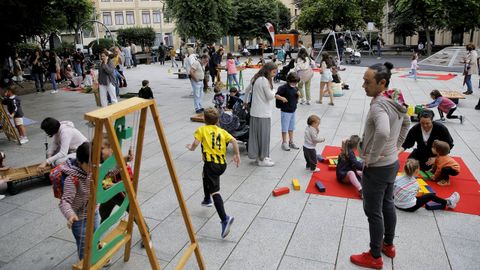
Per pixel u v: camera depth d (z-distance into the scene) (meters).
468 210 5.01
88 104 13.84
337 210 5.14
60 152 5.07
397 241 4.34
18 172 6.10
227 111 8.78
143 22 57.53
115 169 3.89
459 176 6.11
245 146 8.00
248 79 19.19
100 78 11.45
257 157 6.86
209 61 16.27
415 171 4.99
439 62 24.66
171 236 4.57
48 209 5.38
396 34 39.97
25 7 13.23
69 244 4.48
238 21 40.69
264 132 6.67
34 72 16.95
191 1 29.30
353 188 5.82
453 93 11.73
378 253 3.81
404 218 4.84
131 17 57.09
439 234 4.46
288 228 4.71
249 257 4.13
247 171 6.61
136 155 3.51
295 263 4.00
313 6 38.81
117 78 14.77
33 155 7.88
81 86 18.61
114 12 56.28
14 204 5.54
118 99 14.55
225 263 4.03
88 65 25.25
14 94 8.68
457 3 29.58
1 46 15.05
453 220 4.77
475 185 5.76
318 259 4.06
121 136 3.19
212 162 4.57
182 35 30.92
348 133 8.91
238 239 4.49
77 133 5.26
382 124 3.32
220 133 4.70
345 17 37.91
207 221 4.93
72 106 13.50
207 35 30.52
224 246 4.35
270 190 5.82
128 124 10.23
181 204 3.59
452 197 5.00
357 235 4.50
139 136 3.45
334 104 12.26
